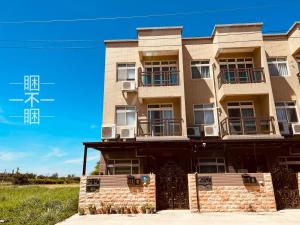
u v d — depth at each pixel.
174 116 15.93
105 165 14.86
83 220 9.68
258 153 14.21
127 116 16.08
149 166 14.44
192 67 17.05
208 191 11.48
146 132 15.55
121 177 11.78
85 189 11.68
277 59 16.77
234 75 16.39
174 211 11.39
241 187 11.48
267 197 11.34
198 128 15.33
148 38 16.53
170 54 16.83
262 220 9.08
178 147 13.30
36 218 9.99
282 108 15.76
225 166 14.27
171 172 12.20
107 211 11.34
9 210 11.73
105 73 16.80
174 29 16.70
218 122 15.60
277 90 16.05
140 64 16.75
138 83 15.92
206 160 14.76
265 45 16.92
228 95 15.23
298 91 15.95
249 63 16.77
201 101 16.23
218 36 16.33
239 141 12.61
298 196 11.70
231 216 10.06
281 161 14.42
